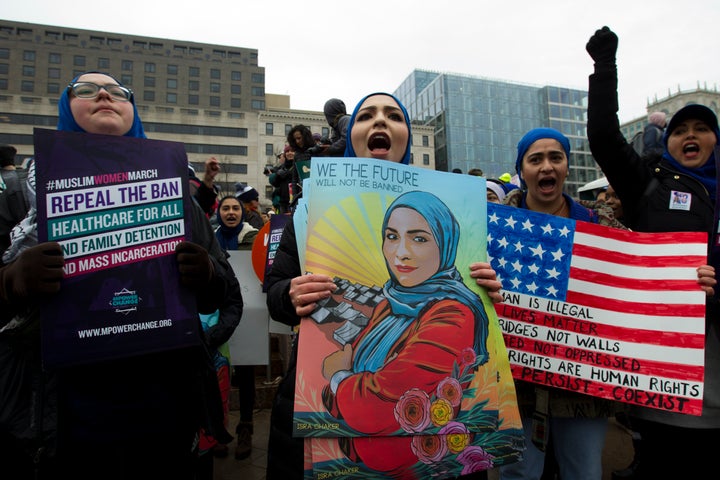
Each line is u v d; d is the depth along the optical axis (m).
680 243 1.82
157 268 1.30
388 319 1.24
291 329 3.29
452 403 1.21
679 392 1.69
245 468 2.84
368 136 1.59
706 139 2.09
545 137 2.12
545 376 1.78
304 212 1.47
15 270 1.12
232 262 3.38
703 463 1.90
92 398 1.24
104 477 1.25
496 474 2.14
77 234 1.21
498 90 61.66
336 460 1.12
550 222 1.89
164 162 1.37
